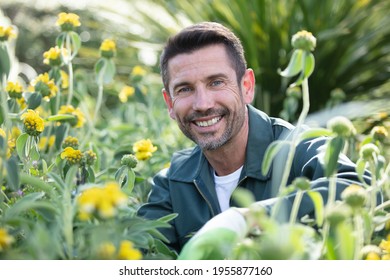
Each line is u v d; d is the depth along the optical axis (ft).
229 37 7.73
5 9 30.83
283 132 7.84
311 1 17.25
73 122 9.59
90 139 11.84
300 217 5.70
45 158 9.34
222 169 7.96
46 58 9.60
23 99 9.25
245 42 16.90
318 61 16.62
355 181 6.33
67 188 5.41
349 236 4.50
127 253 4.45
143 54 19.67
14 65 10.73
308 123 12.62
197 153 8.35
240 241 4.74
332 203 5.33
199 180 8.00
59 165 7.68
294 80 16.22
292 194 5.79
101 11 19.83
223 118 7.58
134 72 13.58
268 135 7.84
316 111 16.83
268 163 5.35
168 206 8.16
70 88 9.81
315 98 16.99
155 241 6.39
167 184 8.40
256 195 7.63
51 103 9.41
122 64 19.06
